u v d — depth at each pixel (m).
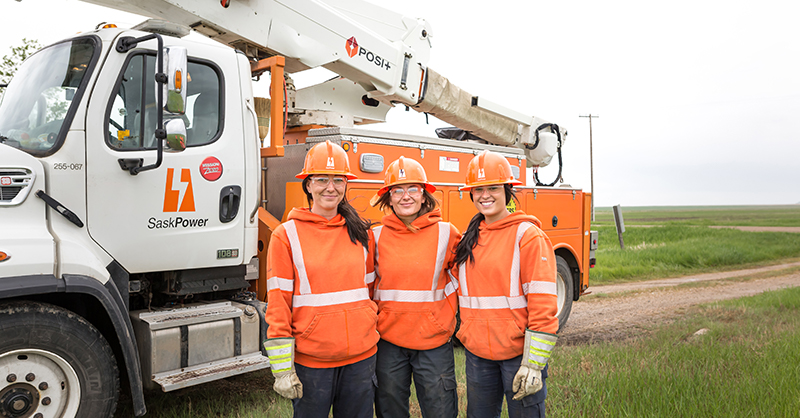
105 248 3.20
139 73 3.34
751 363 4.52
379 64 5.72
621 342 5.96
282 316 2.39
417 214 2.81
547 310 2.37
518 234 2.54
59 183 3.02
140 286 3.46
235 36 4.54
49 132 3.10
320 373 2.47
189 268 3.61
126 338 3.08
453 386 2.74
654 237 23.45
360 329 2.50
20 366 2.75
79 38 3.31
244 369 3.60
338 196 2.55
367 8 5.86
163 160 3.41
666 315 8.05
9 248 2.73
